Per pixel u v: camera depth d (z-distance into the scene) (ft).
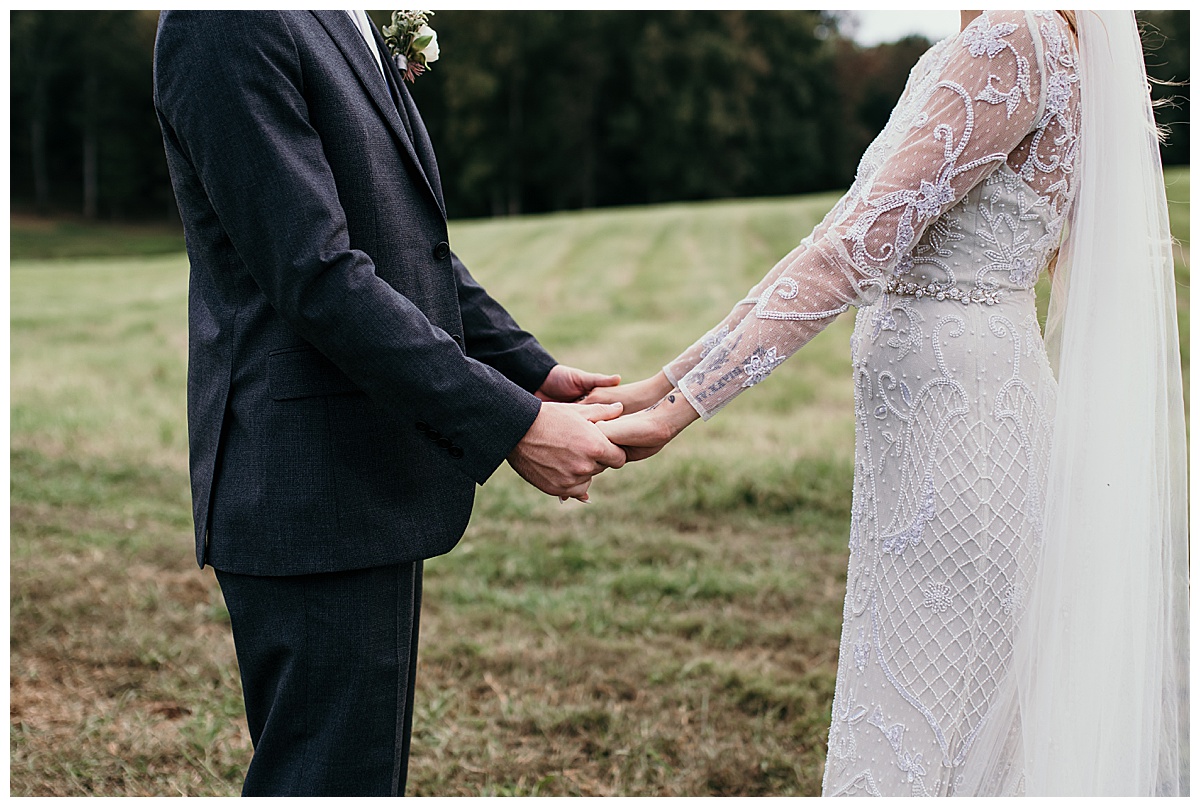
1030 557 5.68
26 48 118.42
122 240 106.42
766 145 127.13
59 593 12.57
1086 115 5.61
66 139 125.70
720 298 40.22
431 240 5.76
